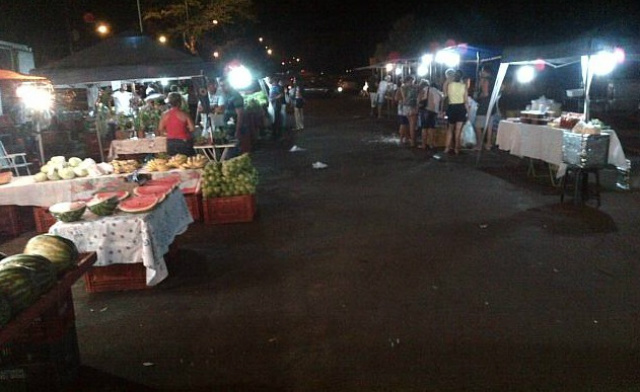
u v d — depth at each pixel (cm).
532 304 536
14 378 420
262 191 1082
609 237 724
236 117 1503
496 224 796
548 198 940
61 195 855
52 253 420
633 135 1733
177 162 916
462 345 464
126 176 845
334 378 423
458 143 1410
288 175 1239
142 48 918
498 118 1461
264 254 710
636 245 690
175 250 704
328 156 1484
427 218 841
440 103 1507
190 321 532
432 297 559
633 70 2264
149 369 450
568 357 440
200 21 2433
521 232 756
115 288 618
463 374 421
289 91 2473
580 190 891
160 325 527
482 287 579
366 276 621
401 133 1662
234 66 1805
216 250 735
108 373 446
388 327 500
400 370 430
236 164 868
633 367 424
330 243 741
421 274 621
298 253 708
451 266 641
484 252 683
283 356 459
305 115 2897
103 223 584
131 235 588
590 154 865
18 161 1255
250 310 549
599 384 403
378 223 825
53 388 423
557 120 1055
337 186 1098
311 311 539
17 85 1245
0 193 841
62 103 1731
